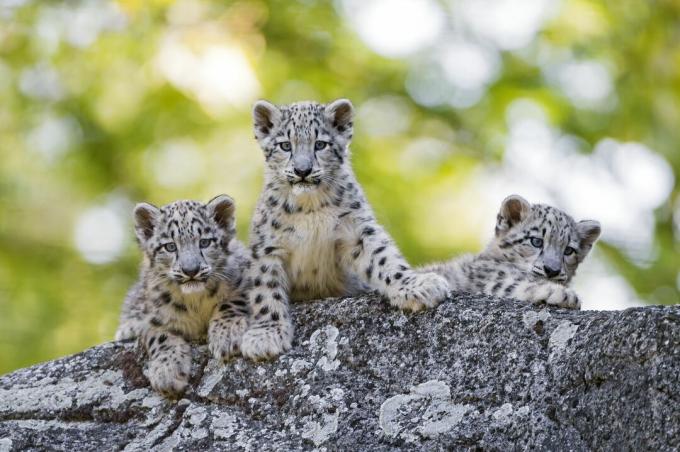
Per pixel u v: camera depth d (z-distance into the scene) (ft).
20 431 31.99
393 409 30.04
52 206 70.13
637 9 70.54
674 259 66.85
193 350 33.96
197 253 35.99
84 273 67.92
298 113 37.86
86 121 69.92
